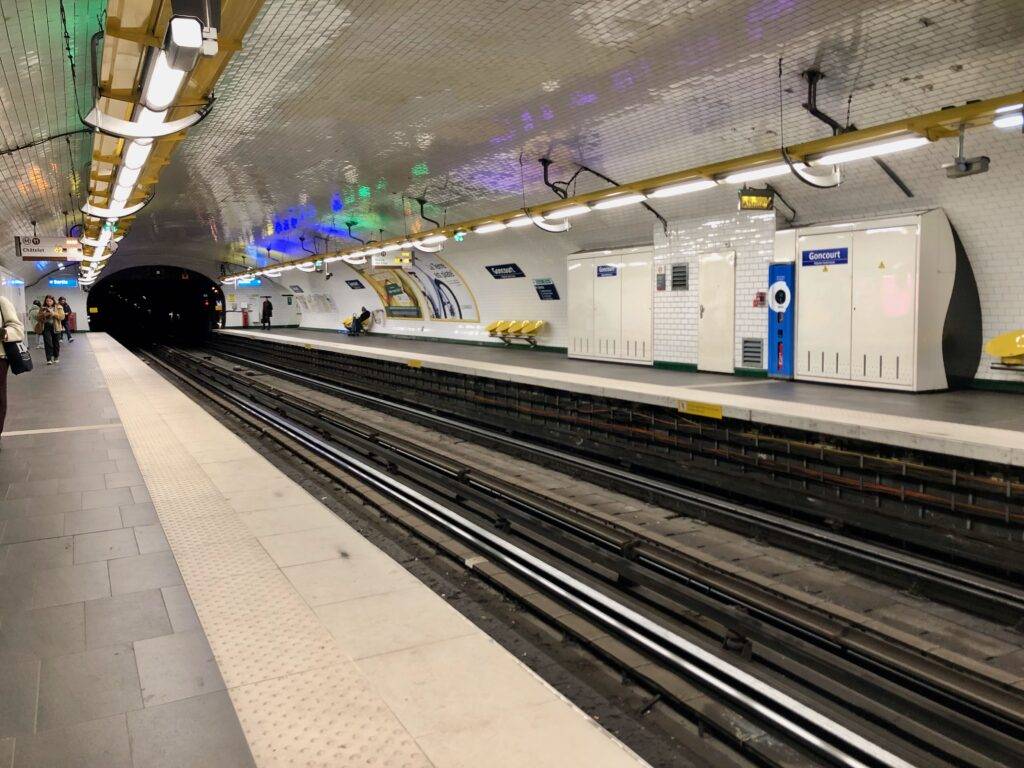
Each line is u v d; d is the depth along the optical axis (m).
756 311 11.29
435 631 3.47
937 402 8.12
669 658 4.01
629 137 9.86
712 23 6.53
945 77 6.68
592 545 5.97
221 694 2.90
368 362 18.48
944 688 3.53
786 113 8.15
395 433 12.45
